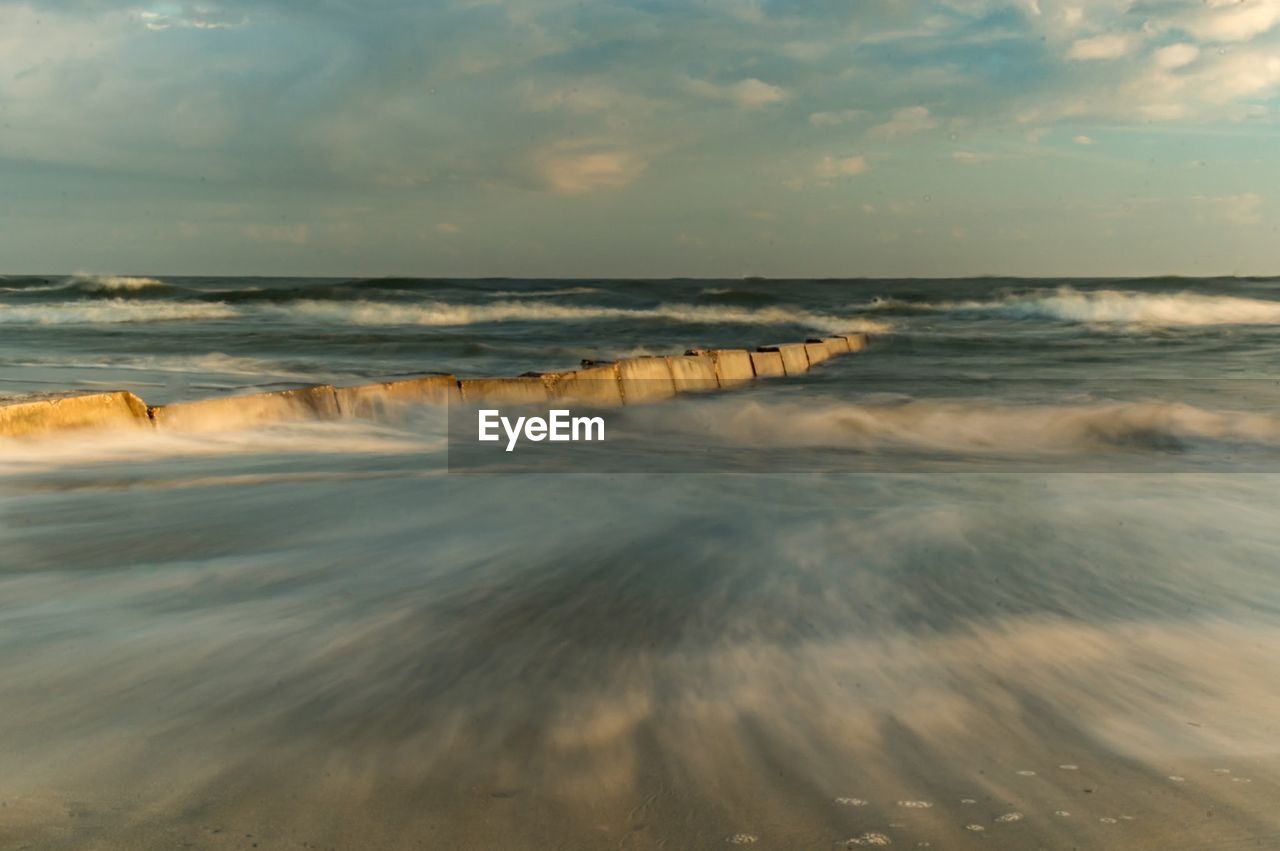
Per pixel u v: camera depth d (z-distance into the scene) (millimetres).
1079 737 2367
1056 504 5066
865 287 58500
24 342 19812
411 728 2355
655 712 2455
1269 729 2424
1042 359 17938
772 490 5477
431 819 1964
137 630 3018
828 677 2695
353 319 30438
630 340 22688
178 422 6793
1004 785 2133
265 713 2434
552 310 32938
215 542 4141
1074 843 1912
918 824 1973
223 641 2924
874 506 4996
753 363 14188
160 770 2152
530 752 2240
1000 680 2705
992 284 63156
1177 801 2072
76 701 2502
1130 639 3053
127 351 17812
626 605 3285
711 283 67250
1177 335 23516
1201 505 5059
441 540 4184
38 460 5930
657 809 2014
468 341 20234
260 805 2010
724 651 2875
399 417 8273
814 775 2160
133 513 4691
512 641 2939
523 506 4934
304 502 4973
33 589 3451
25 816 1959
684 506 4965
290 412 7535
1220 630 3154
